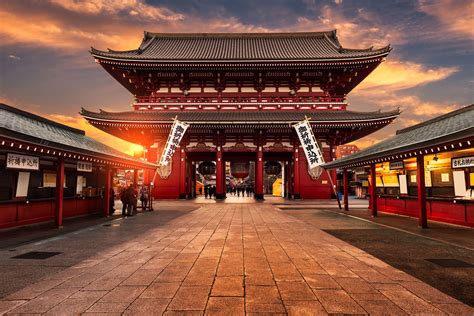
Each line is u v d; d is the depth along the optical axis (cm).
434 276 722
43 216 1689
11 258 895
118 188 4866
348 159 2162
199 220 1828
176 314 510
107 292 611
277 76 4259
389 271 763
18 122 1361
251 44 5044
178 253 956
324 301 569
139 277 710
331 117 3762
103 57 3797
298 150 4106
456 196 1630
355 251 988
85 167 2047
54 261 859
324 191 4034
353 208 2738
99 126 3859
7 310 523
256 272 750
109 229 1472
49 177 1775
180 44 5031
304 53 4478
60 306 540
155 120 3697
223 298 581
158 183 4078
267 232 1374
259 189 4091
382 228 1498
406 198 2053
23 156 1398
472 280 692
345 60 3869
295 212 2355
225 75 4247
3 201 1424
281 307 541
